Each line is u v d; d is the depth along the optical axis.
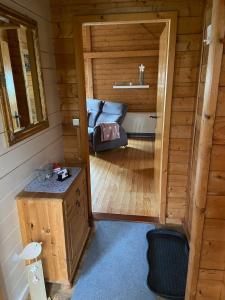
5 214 1.49
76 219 1.93
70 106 2.38
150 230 2.46
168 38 2.02
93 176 3.84
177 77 2.11
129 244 2.27
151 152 5.00
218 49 1.01
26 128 1.70
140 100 6.14
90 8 2.05
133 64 5.90
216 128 1.12
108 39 5.74
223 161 1.16
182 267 2.00
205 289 1.43
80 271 1.97
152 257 2.11
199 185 1.22
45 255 1.75
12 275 1.57
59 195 1.63
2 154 1.44
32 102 1.81
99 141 4.78
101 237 2.37
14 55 1.54
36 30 1.82
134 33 5.60
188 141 2.29
